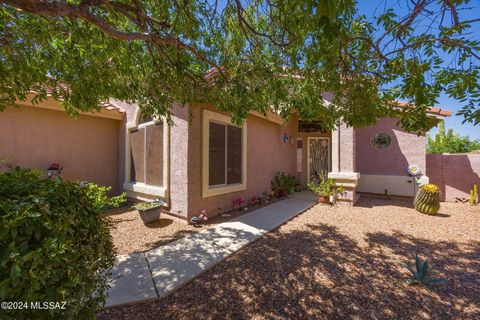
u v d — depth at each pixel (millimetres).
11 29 2729
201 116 6211
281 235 5082
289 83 3723
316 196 9594
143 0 2859
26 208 1485
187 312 2604
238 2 2641
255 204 8047
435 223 5902
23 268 1398
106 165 8461
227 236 4914
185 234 5125
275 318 2506
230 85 3441
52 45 3027
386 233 5176
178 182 6070
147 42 3096
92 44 3121
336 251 4211
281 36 2797
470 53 2490
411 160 8836
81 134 7828
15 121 6480
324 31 1690
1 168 6211
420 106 3244
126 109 8328
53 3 1843
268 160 9352
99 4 2244
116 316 2531
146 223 5820
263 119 8961
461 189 8375
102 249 2113
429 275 3334
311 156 11625
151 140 7109
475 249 4273
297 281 3215
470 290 2980
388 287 3062
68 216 1702
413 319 2469
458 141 12398
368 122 3939
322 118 4336
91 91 3844
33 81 3564
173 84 3785
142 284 3096
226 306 2707
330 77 3252
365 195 9609
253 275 3383
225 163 7059
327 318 2498
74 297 1603
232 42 3398
